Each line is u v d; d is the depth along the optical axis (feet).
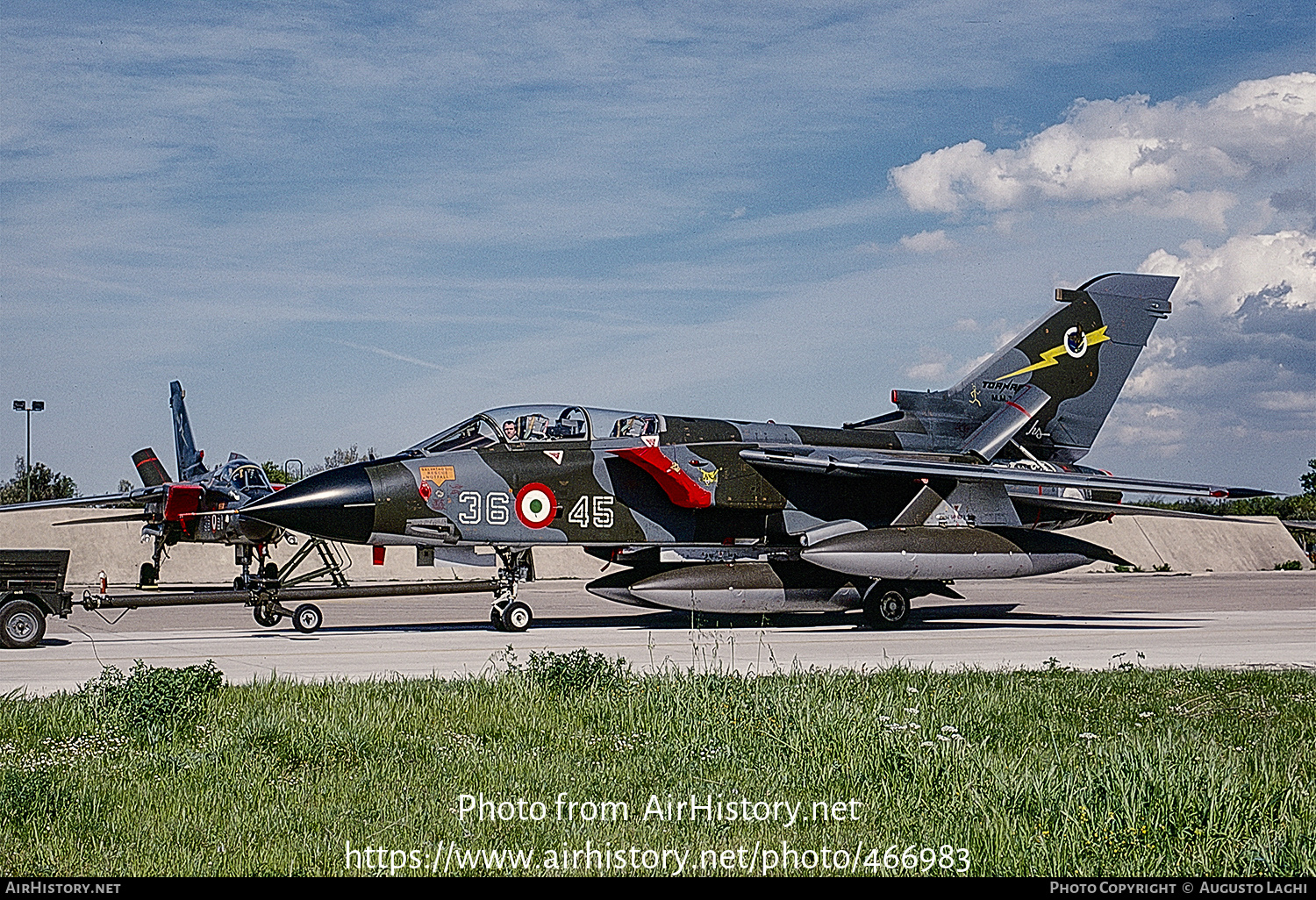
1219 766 26.81
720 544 71.20
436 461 64.80
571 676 38.45
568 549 151.23
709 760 28.89
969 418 81.92
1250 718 35.68
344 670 46.88
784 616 78.18
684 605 67.26
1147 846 21.98
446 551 67.05
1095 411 85.35
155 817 24.04
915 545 66.90
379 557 70.18
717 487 69.26
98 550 137.80
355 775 27.48
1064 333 84.58
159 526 107.14
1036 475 69.82
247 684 39.47
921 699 36.29
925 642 60.29
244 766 27.84
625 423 69.72
